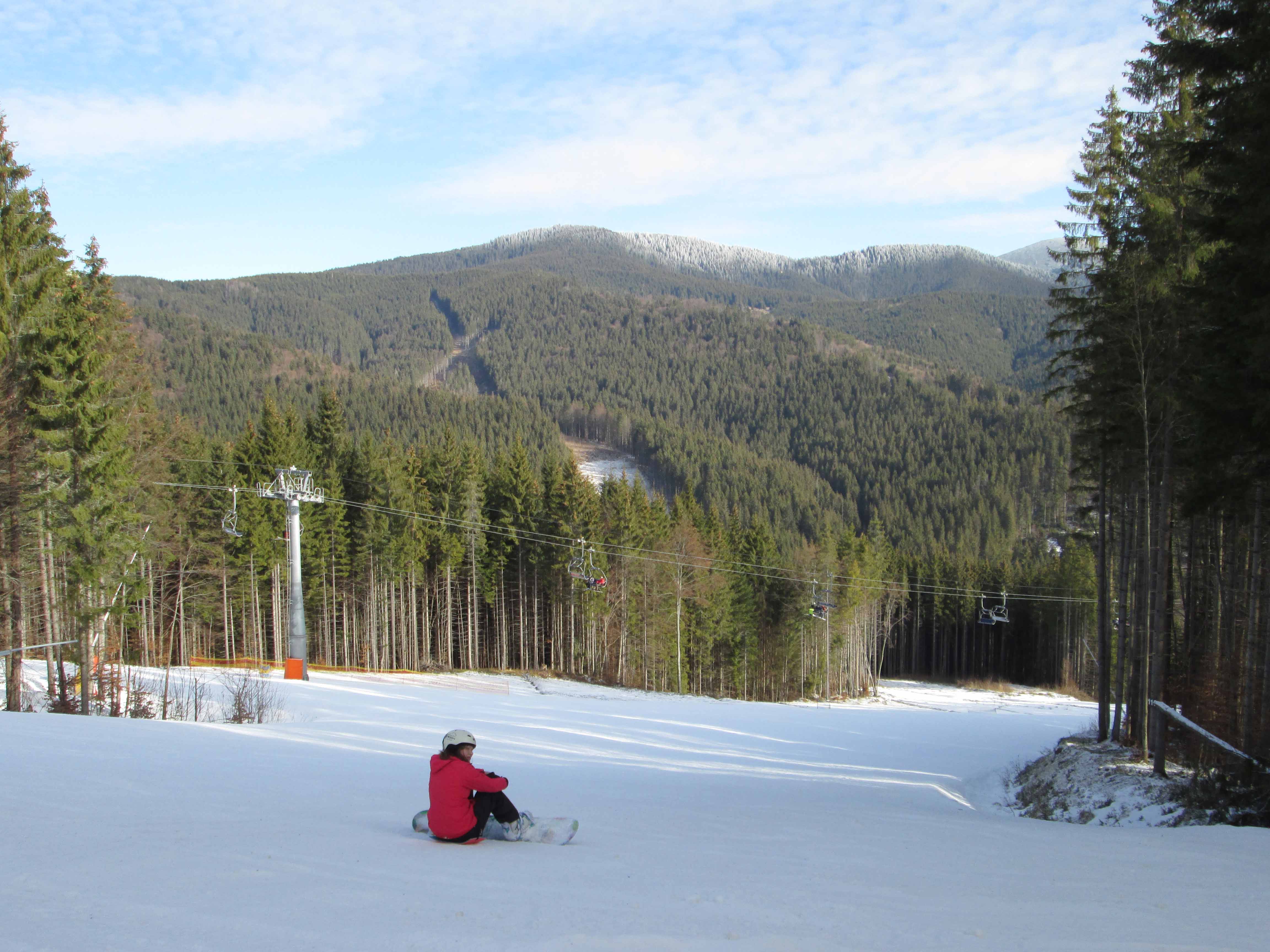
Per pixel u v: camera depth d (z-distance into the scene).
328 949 3.65
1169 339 18.31
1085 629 80.56
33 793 8.27
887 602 88.81
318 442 65.75
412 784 11.35
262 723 23.78
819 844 7.66
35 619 30.38
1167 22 16.70
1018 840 8.53
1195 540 22.88
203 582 52.53
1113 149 19.31
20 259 26.28
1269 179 11.95
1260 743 14.93
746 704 46.84
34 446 25.98
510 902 4.64
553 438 173.75
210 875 5.14
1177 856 7.37
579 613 66.50
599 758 18.94
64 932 3.82
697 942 3.82
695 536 67.38
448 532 65.81
